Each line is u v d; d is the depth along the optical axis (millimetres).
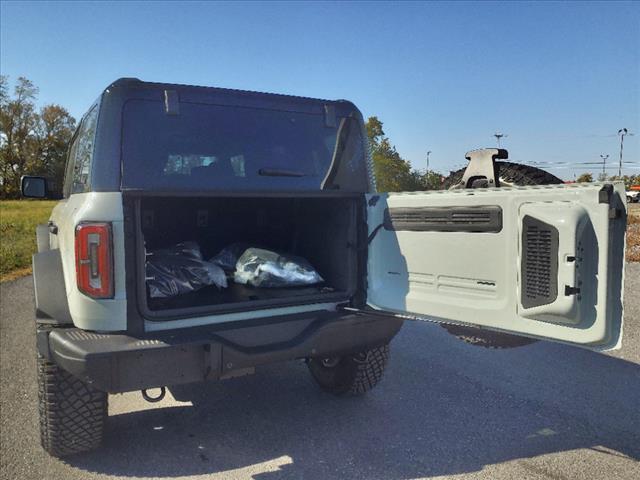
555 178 4008
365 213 3418
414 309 3117
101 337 2723
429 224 3035
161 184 3160
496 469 2996
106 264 2707
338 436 3471
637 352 5000
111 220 2723
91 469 3096
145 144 3121
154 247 3887
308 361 4371
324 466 3092
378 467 3064
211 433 3551
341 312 3320
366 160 3863
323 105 3777
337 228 3562
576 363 4770
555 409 3805
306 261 3689
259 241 4219
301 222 3910
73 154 4359
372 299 3385
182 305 3016
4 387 4422
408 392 4188
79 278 2713
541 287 2465
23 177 5023
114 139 2943
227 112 3428
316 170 3729
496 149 4027
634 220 16719
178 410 3936
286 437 3475
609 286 2291
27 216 25422
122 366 2668
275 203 4098
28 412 3916
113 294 2730
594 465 3016
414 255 3133
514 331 2627
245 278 3543
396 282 3250
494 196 2680
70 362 2646
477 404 3926
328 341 3164
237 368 2914
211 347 2801
